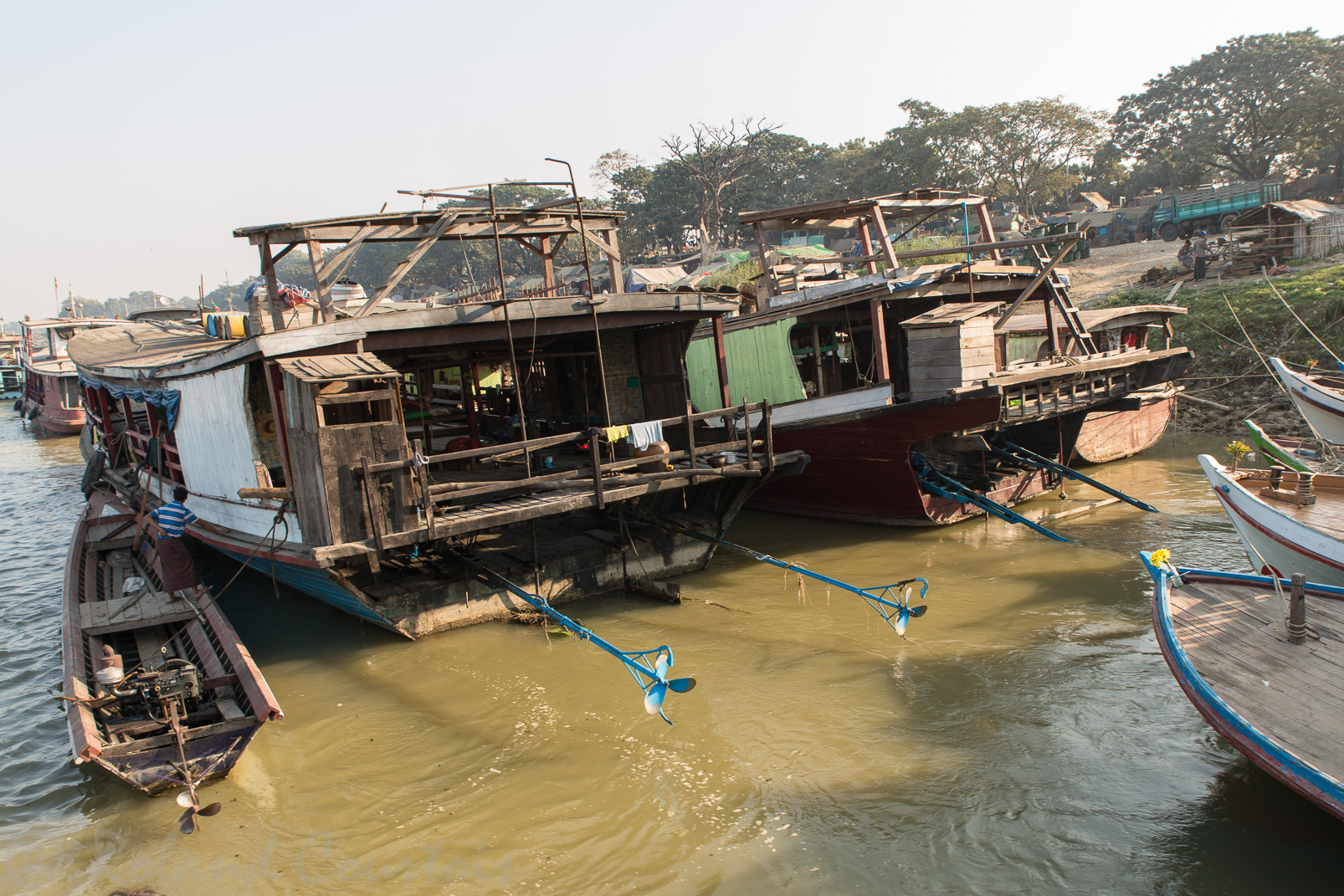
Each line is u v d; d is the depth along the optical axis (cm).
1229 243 2606
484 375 1695
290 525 934
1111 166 6241
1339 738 556
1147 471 1700
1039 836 592
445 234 1030
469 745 755
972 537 1321
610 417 1294
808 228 1575
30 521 1877
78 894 584
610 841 609
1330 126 4838
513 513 932
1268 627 703
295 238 963
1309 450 1305
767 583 1155
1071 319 1502
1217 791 632
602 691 841
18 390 5331
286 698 870
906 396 1455
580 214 1070
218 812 666
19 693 935
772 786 662
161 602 1041
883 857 578
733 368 1557
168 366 1102
